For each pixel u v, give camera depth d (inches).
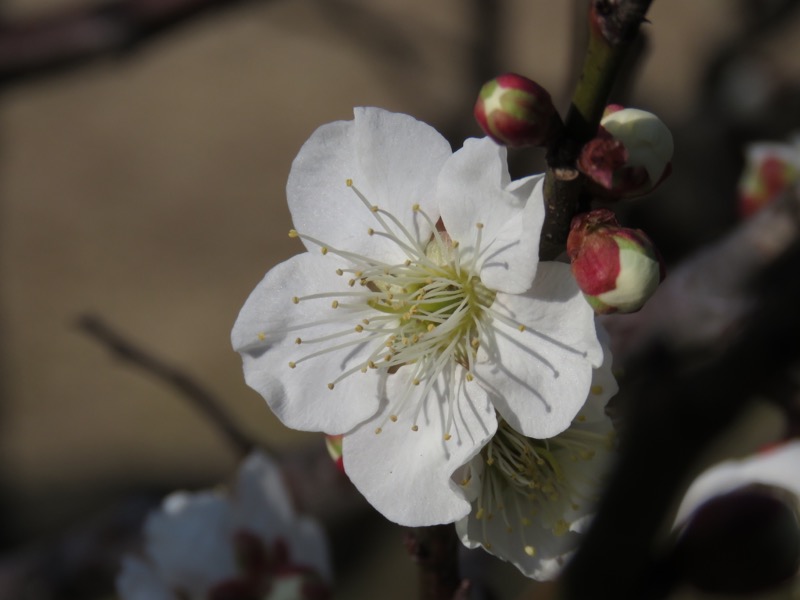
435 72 12.0
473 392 4.7
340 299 5.0
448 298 4.9
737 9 10.3
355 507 7.4
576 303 4.6
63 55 7.8
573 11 5.5
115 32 7.9
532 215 4.4
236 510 6.3
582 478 4.8
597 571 3.9
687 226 9.8
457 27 11.7
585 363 4.6
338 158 5.0
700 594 4.7
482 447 4.8
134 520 8.0
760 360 3.7
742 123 10.0
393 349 4.9
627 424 3.8
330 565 6.3
